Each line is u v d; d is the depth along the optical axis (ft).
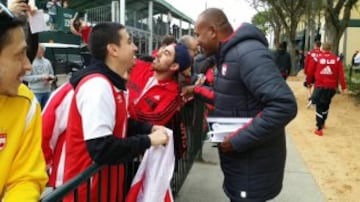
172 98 9.69
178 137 10.94
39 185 5.16
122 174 8.36
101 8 57.62
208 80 12.76
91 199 7.26
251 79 8.15
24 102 5.05
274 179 9.02
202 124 19.66
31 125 5.14
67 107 7.88
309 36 129.08
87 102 6.80
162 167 8.30
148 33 68.59
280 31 123.54
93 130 6.68
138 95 9.62
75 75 7.63
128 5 75.10
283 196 16.51
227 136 8.56
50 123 7.90
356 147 25.27
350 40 122.52
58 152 8.03
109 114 6.88
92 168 6.70
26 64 4.89
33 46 8.18
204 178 18.06
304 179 18.71
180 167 13.94
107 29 7.29
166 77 9.77
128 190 8.99
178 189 13.60
